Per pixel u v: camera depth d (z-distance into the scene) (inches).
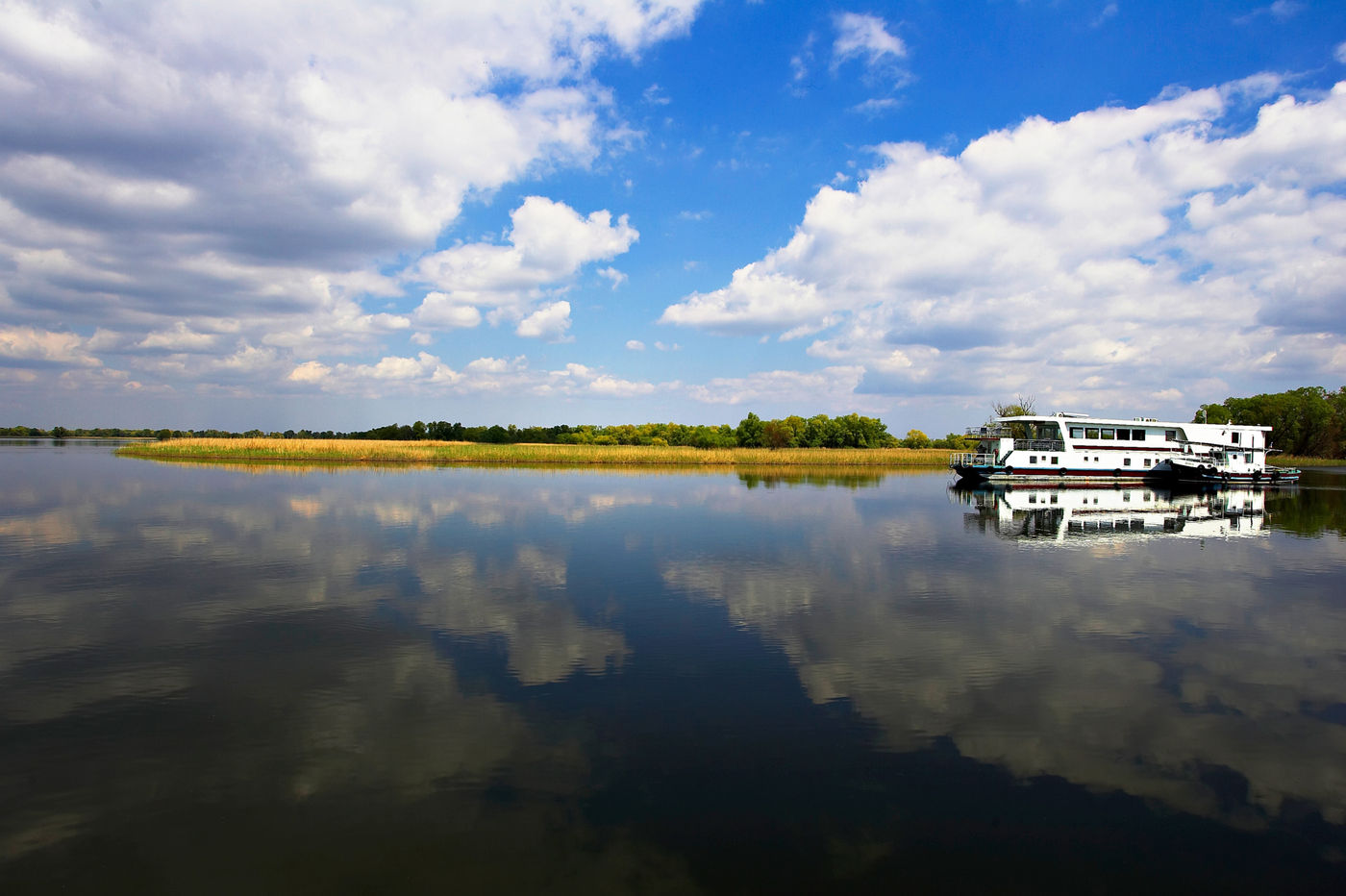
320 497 1392.7
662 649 500.7
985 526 1128.2
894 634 540.7
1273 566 805.9
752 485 1872.5
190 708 396.2
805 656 488.7
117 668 455.2
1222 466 2046.0
